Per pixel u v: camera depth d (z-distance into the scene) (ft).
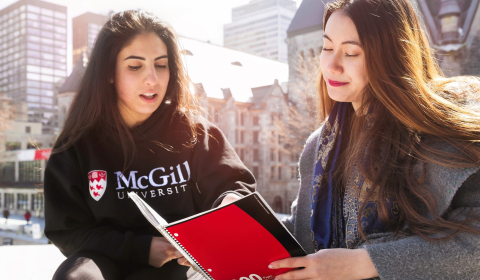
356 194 4.59
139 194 6.09
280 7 197.47
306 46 139.23
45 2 211.61
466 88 4.51
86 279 4.68
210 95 146.41
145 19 6.22
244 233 3.79
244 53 181.06
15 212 177.88
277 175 146.41
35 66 206.28
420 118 4.15
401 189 4.26
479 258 3.65
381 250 3.87
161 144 6.28
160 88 6.17
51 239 6.04
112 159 6.14
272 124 148.66
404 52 4.34
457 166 3.84
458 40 104.99
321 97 5.93
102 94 6.14
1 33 213.66
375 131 4.52
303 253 3.87
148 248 5.44
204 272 4.11
